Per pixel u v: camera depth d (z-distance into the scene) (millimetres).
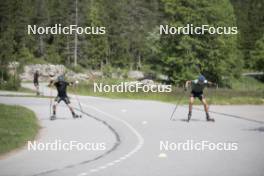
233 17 175000
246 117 59938
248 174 27297
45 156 33219
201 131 46438
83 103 78188
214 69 167250
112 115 60188
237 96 105312
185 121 54625
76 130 46500
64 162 31031
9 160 31656
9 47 138625
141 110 67312
